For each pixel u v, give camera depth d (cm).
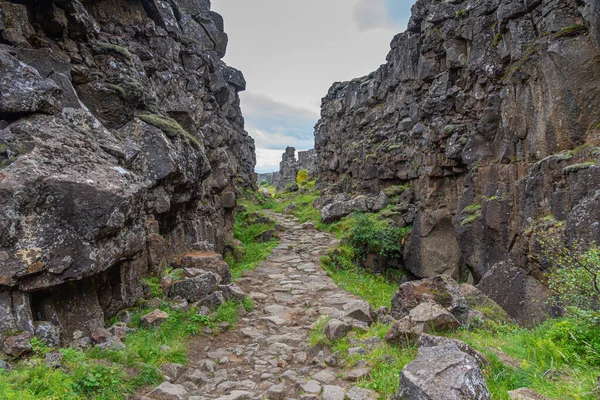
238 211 2080
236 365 584
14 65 541
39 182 482
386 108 1980
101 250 537
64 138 559
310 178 4016
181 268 870
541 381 412
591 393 370
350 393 450
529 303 846
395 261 1619
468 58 1205
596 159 742
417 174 1612
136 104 813
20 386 377
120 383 461
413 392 355
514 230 943
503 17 1044
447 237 1421
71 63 706
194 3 1535
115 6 930
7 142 504
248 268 1241
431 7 1362
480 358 447
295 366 580
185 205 1040
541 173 849
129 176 605
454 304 634
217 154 1297
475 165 1159
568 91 827
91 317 576
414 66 1686
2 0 589
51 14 647
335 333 634
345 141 2522
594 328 489
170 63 1068
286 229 1995
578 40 823
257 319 784
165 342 604
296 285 1080
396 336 565
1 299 459
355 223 1689
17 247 461
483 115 1123
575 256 602
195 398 471
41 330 476
